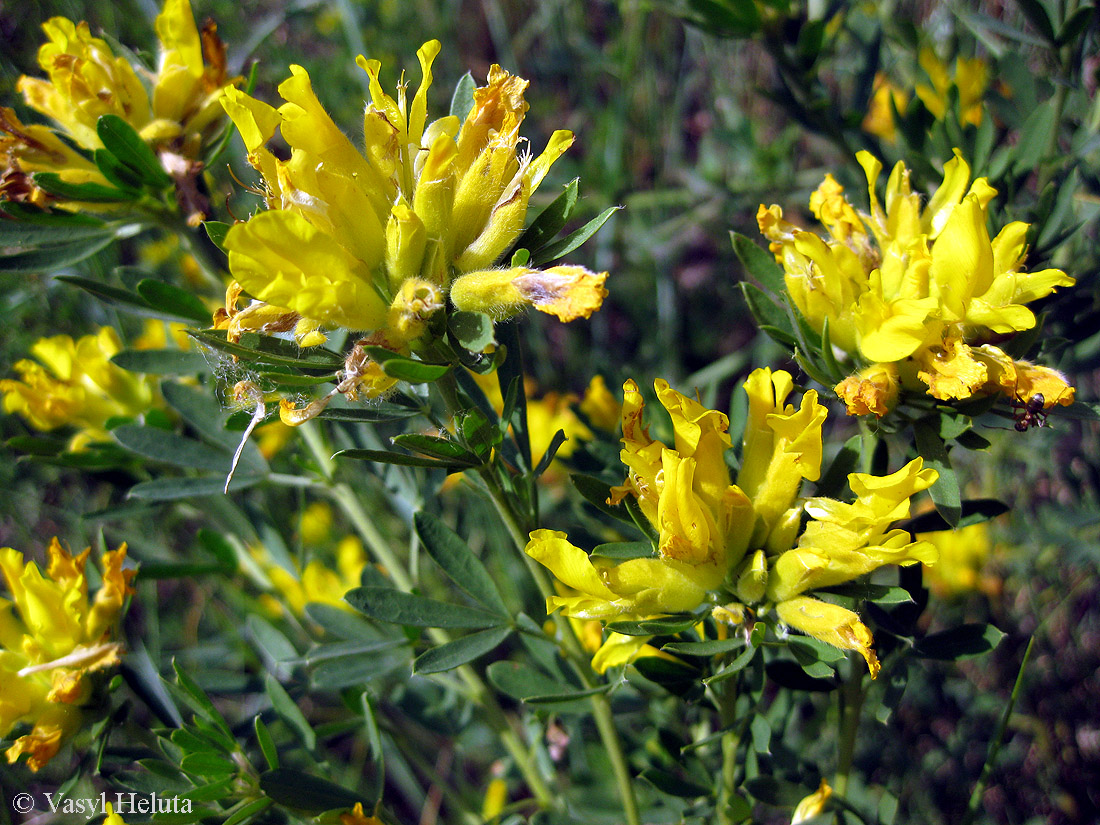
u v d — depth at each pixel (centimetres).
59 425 19
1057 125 18
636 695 18
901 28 20
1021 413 12
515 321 13
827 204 13
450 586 25
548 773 20
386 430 18
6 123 15
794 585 12
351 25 27
